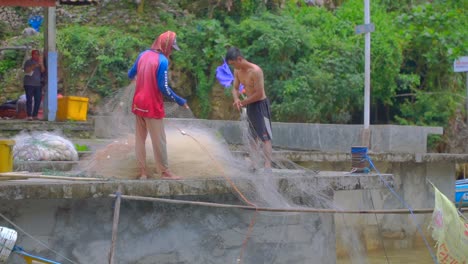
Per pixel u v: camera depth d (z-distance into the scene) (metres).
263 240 8.09
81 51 15.70
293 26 16.41
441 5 18.20
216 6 17.12
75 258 7.24
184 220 7.72
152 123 7.64
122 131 9.00
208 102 15.94
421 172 13.23
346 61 16.59
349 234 10.48
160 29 16.56
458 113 18.25
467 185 14.23
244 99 9.09
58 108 14.33
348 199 10.66
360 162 9.14
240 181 7.76
